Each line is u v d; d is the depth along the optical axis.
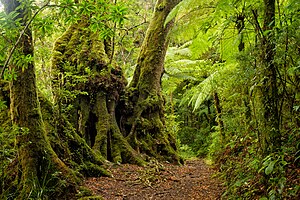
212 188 5.52
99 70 8.59
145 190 5.91
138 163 8.08
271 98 3.22
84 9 3.38
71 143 6.54
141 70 9.91
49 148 5.05
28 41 4.53
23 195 4.55
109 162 7.73
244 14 4.21
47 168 4.87
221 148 7.91
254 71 3.38
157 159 9.11
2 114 5.93
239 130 6.08
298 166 3.27
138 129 9.26
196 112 18.05
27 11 3.79
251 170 4.23
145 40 10.18
